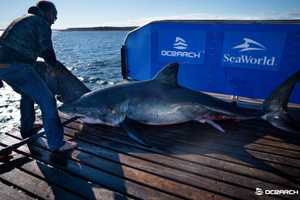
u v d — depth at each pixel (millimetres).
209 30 5703
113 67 25109
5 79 3463
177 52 6180
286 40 5078
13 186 3008
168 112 4324
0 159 3531
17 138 4215
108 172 3229
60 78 4723
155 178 3092
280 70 5270
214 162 3396
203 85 6137
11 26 3414
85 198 2785
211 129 4430
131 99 4273
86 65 26984
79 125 4598
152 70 6652
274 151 3648
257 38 5305
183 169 3256
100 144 3928
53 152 3689
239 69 5648
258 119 4754
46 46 3504
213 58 5840
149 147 3762
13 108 11891
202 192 2842
